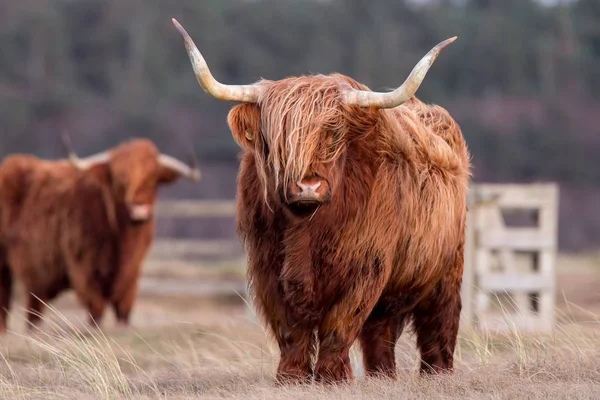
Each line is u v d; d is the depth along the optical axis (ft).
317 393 65.16
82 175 151.53
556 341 83.41
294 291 70.90
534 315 125.90
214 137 636.07
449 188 79.00
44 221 152.05
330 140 69.46
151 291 215.31
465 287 132.26
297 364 72.13
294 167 67.05
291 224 70.49
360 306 72.13
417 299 78.38
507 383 67.15
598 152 641.81
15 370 82.17
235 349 94.73
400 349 88.48
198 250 330.95
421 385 67.77
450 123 84.58
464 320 112.57
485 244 133.49
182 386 73.82
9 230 156.15
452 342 81.20
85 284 149.18
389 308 77.15
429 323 81.00
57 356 81.56
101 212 149.07
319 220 70.23
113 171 150.30
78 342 83.41
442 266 78.74
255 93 71.51
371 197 71.82
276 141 68.49
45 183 154.92
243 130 71.10
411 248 75.10
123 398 68.03
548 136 649.20
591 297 171.73
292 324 72.23
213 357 91.40
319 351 72.38
